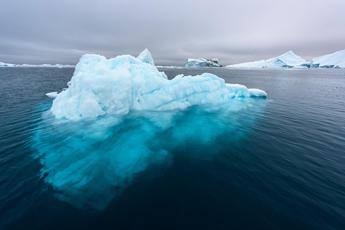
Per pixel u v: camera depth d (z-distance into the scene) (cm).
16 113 1402
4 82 3488
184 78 1742
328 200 554
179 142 986
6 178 639
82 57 1647
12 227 463
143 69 1605
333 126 1236
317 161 776
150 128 1170
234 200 562
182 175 692
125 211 520
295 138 1029
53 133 1037
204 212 517
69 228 466
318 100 2209
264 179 661
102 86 1290
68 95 1352
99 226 473
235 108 1672
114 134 1054
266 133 1108
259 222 482
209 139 1025
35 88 2797
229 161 788
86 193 586
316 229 462
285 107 1778
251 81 4800
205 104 1733
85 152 848
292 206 534
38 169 698
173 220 492
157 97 1513
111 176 678
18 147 869
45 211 512
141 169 729
